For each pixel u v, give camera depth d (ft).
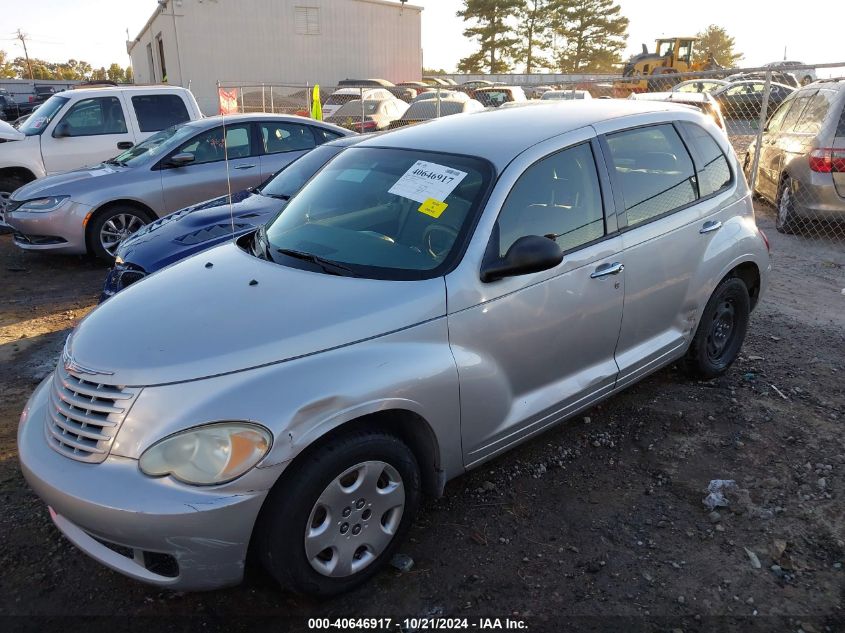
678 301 13.41
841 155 24.56
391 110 67.51
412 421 9.64
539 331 10.85
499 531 10.55
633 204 12.45
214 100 104.01
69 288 23.99
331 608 9.11
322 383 8.45
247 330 8.87
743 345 17.30
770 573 9.57
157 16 106.01
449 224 10.46
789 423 13.44
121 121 33.24
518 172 10.85
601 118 12.60
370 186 11.93
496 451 10.82
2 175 31.71
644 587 9.37
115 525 7.82
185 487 7.82
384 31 114.32
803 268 23.65
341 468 8.57
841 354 16.62
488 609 9.05
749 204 15.17
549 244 9.83
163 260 17.31
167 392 8.21
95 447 8.25
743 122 47.98
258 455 7.93
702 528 10.53
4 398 15.24
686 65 106.42
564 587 9.40
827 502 11.03
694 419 13.67
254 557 8.84
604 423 13.65
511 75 141.08
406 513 9.58
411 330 9.37
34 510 11.18
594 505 11.14
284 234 11.86
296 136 28.58
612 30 198.80
